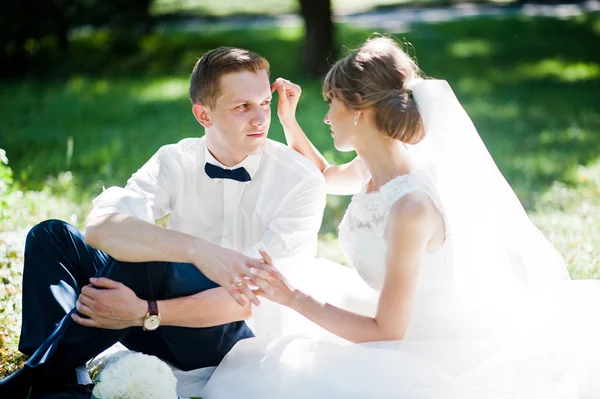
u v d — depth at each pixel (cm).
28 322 368
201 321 370
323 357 353
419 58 1792
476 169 368
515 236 382
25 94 1538
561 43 1928
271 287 354
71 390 357
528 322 375
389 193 351
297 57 1814
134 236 363
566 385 355
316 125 1208
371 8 2680
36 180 866
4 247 546
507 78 1595
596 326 381
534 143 1080
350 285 434
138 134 1169
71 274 385
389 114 350
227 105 397
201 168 423
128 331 371
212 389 365
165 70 1769
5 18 1741
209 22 2406
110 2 1823
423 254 353
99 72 1764
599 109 1307
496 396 342
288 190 415
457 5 2677
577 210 712
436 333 368
